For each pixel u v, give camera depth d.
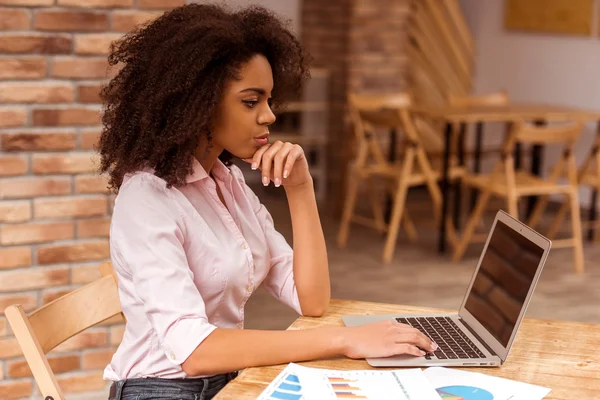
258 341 1.55
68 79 2.80
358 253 5.23
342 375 1.48
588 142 6.66
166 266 1.58
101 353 3.00
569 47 6.75
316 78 6.75
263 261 1.85
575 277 4.82
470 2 7.57
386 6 6.66
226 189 1.81
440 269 4.91
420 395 1.41
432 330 1.74
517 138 4.73
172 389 1.65
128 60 1.72
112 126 1.72
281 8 6.92
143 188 1.64
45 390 1.59
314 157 7.01
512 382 1.49
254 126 1.66
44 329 1.70
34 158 2.80
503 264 1.71
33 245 2.85
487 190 4.97
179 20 1.70
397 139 6.79
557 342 1.72
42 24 2.74
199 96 1.59
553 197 6.69
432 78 7.15
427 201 6.80
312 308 1.86
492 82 7.42
